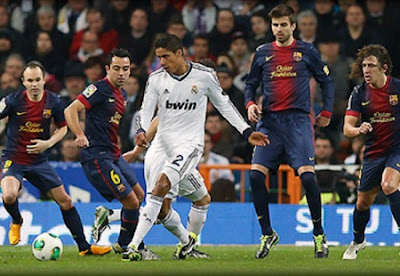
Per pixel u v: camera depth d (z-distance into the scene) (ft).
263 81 113.80
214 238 145.48
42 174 115.24
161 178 100.68
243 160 171.63
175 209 144.46
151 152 107.65
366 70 106.73
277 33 111.55
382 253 126.00
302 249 134.72
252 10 205.77
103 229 119.65
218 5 209.26
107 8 207.31
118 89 113.91
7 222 141.90
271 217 146.10
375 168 110.11
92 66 184.96
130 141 176.35
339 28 196.34
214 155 165.58
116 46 202.39
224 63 183.93
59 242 106.42
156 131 113.50
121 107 114.32
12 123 114.73
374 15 198.70
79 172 148.56
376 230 146.00
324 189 151.84
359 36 193.98
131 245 101.76
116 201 148.56
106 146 113.50
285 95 111.86
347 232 146.51
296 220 146.10
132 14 201.87
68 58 203.72
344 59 189.67
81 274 82.53
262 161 112.88
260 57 113.70
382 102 108.37
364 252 128.06
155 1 205.67
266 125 113.50
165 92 103.09
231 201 151.23
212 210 145.89
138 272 84.94
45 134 115.85
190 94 103.04
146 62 191.93
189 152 102.63
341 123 180.65
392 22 197.88
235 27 197.77
